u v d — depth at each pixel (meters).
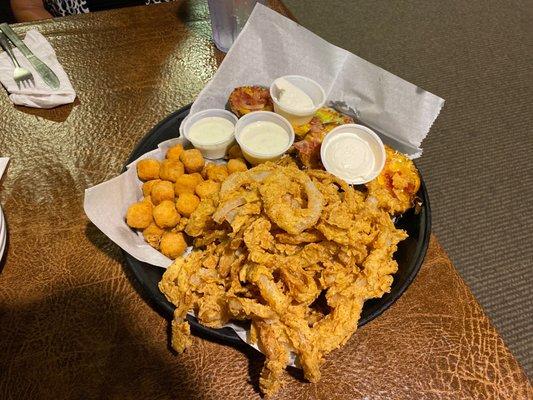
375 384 0.34
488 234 0.68
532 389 0.34
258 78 0.50
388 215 0.40
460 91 0.89
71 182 0.44
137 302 0.37
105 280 0.38
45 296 0.37
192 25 0.60
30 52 0.53
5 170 0.45
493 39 1.01
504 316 0.60
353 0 1.11
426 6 1.09
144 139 0.45
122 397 0.33
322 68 0.48
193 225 0.38
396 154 0.45
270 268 0.35
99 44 0.57
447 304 0.38
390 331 0.36
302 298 0.34
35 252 0.39
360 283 0.35
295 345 0.32
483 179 0.74
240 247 0.36
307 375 0.32
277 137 0.47
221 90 0.49
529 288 0.63
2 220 0.39
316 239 0.37
